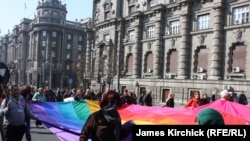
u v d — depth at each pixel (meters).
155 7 46.34
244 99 23.19
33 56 106.38
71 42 108.75
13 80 122.88
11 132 8.77
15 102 8.84
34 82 103.44
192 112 10.32
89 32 63.78
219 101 11.25
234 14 36.66
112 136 5.72
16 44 130.88
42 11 105.69
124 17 53.16
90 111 11.95
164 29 45.78
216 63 37.56
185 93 40.12
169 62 44.84
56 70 103.69
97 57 58.94
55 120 10.49
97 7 63.31
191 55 41.25
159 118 10.08
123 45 53.22
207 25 39.50
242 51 35.69
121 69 52.34
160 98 44.00
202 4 40.06
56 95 28.02
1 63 10.35
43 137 14.54
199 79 38.47
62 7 107.69
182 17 42.16
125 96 22.73
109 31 56.28
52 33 105.00
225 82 35.06
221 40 37.47
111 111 5.80
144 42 49.06
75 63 101.75
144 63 48.84
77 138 8.76
